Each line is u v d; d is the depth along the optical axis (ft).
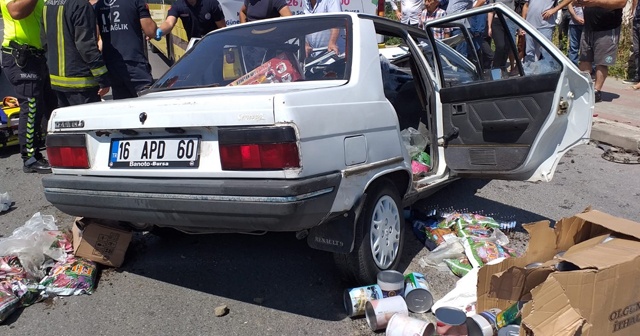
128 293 11.22
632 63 31.83
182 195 8.98
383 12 30.09
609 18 24.86
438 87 13.52
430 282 11.34
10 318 10.43
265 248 13.15
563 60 11.89
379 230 10.69
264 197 8.38
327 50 11.32
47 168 19.42
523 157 12.51
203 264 12.43
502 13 12.63
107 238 11.93
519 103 12.43
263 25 12.80
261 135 8.48
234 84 11.57
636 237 8.86
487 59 13.41
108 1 17.85
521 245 13.06
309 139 8.71
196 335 9.72
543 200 16.20
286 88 10.41
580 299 7.73
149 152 9.61
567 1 25.12
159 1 30.96
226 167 8.80
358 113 10.07
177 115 9.12
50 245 11.87
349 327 9.85
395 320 8.97
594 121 22.62
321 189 8.80
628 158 19.92
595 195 16.55
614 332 8.08
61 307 10.76
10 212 15.81
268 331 9.78
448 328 8.68
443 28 13.70
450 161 13.51
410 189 11.85
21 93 18.76
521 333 7.79
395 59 18.44
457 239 12.31
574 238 10.05
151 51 41.01
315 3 22.44
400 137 11.37
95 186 9.91
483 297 9.23
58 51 17.65
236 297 10.99
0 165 20.39
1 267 11.19
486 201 16.10
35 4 17.42
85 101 18.26
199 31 21.70
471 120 13.14
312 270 11.98
